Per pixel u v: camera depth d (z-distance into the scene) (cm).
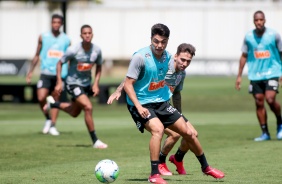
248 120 5794
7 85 8150
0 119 5972
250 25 14462
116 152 3712
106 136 4547
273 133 4753
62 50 4725
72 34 15325
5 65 13525
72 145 4038
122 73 15262
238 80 4359
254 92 4294
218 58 14112
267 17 14150
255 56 4272
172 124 2691
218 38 14612
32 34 15488
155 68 2661
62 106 4041
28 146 3972
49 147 3928
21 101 8125
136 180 2745
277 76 4256
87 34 3922
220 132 4762
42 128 5144
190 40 14762
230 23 14538
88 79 4009
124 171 3009
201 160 2720
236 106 7544
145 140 4300
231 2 14512
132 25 15125
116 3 15175
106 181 2569
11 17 15512
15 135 4616
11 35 15538
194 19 14738
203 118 6009
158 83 2689
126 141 4244
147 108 2684
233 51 14575
